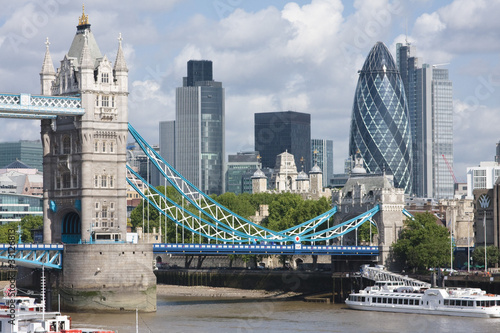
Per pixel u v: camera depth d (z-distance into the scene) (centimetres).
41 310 19088
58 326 16850
